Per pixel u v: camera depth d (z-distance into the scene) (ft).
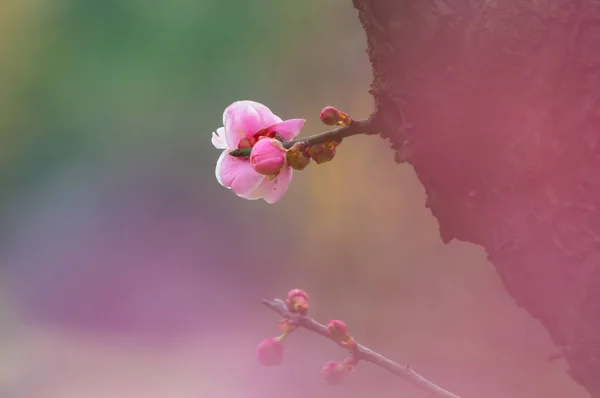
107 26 26.48
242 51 23.39
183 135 24.72
